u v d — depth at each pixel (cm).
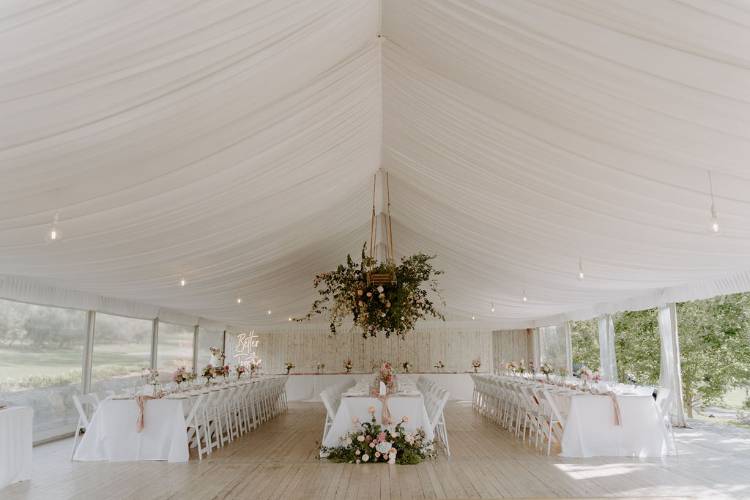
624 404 676
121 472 593
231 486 527
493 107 445
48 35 260
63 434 830
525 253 762
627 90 353
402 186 762
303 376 1512
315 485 529
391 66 477
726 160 396
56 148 359
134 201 478
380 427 657
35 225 471
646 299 960
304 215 709
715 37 285
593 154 446
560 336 1596
